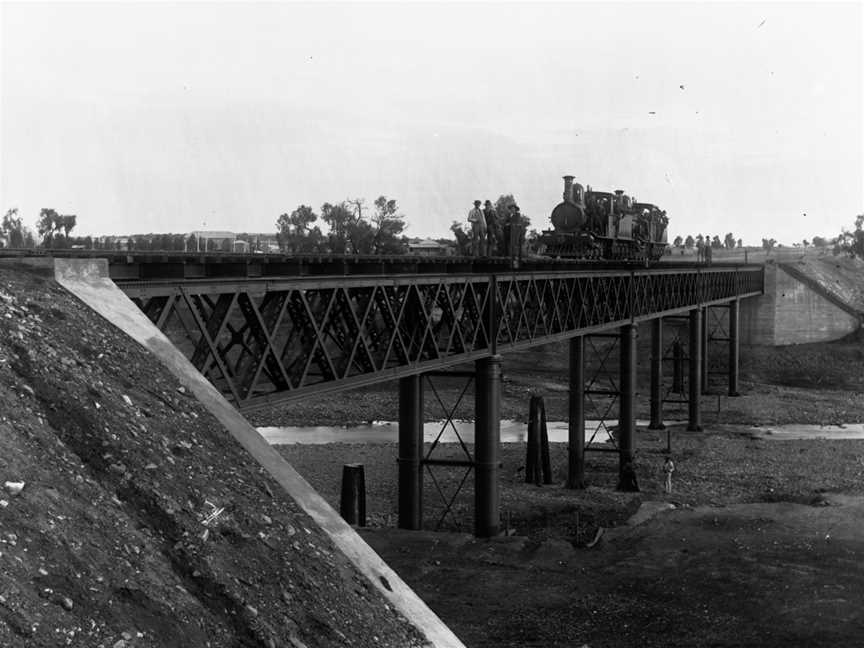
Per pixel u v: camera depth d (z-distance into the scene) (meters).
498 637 23.88
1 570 8.83
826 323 98.62
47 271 14.78
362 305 23.52
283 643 10.66
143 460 11.78
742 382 89.38
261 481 13.45
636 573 28.97
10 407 11.08
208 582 10.75
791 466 50.91
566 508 40.09
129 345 14.23
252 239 61.38
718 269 74.31
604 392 47.00
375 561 13.63
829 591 26.77
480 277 29.92
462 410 71.31
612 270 46.44
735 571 28.72
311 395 20.48
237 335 18.72
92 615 9.13
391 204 88.06
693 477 47.88
